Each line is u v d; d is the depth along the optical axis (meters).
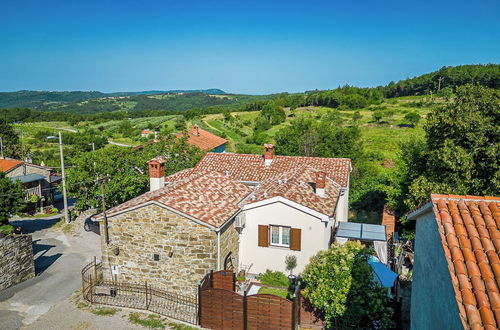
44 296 18.48
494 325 6.35
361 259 13.88
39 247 27.27
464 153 20.39
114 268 18.31
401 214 27.52
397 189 27.48
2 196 28.97
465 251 7.92
